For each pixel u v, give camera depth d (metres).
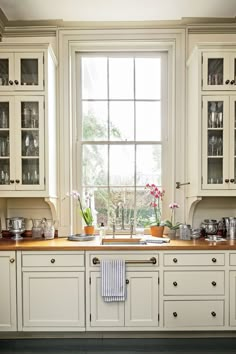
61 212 3.73
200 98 3.35
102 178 3.84
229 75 3.36
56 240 3.48
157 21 3.67
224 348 3.02
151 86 3.85
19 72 3.39
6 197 3.53
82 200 3.83
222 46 3.35
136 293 3.11
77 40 3.73
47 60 3.39
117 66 3.84
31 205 3.74
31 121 3.43
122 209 3.81
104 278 3.08
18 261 3.12
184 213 3.73
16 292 3.12
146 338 3.24
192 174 3.55
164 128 3.84
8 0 3.20
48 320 3.11
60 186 3.74
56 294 3.12
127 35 3.72
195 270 3.12
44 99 3.39
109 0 3.23
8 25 3.69
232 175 3.35
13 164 3.39
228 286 3.12
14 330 3.11
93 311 3.11
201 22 3.69
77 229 3.82
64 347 3.05
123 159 3.85
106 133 3.85
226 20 3.65
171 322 3.11
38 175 3.41
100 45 3.77
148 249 3.10
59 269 3.12
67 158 3.74
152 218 3.83
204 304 3.11
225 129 3.36
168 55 3.81
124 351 2.96
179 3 3.30
